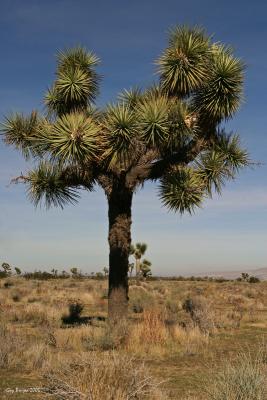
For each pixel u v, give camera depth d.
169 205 13.50
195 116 13.30
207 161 13.66
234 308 22.45
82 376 6.43
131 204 14.18
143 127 12.48
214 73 13.02
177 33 13.61
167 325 14.05
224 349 11.91
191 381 8.54
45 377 7.63
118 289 13.99
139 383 6.48
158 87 14.17
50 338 12.20
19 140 14.12
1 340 10.61
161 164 13.67
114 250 14.00
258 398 6.32
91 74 14.79
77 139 12.16
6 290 29.72
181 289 34.22
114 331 12.36
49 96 14.52
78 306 18.61
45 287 34.50
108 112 13.04
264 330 15.39
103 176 13.82
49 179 13.70
